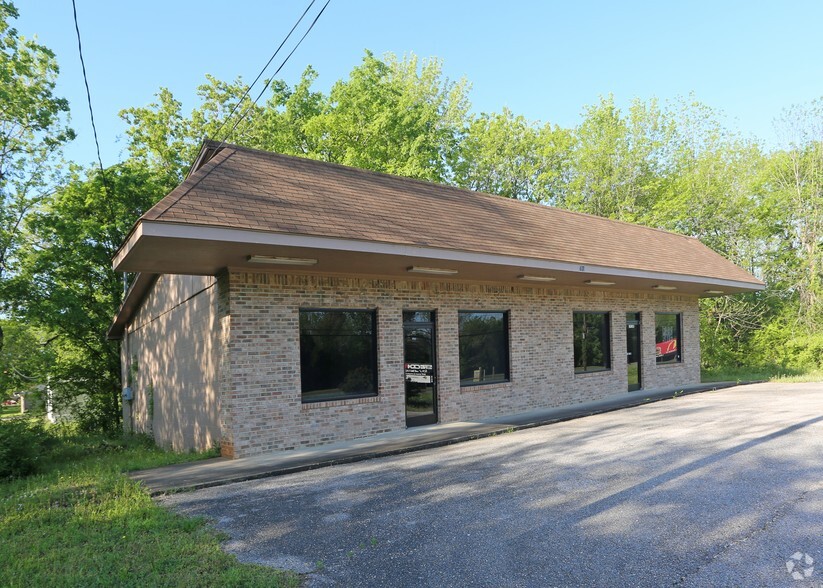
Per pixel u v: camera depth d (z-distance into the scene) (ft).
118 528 19.70
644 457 27.63
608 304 56.44
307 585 14.97
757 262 98.58
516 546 17.13
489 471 26.50
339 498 23.09
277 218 28.58
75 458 45.50
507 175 121.90
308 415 34.86
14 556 17.49
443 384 41.98
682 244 66.95
